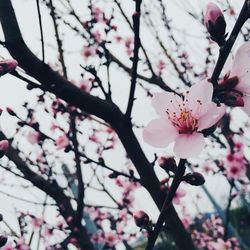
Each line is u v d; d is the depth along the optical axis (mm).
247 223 10000
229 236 8242
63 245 4293
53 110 4129
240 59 1516
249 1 1336
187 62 5578
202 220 8641
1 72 1860
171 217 3025
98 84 2992
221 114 1514
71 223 4188
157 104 1692
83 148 4367
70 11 4402
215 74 1503
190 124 1572
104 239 6801
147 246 1884
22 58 2660
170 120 1637
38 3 2500
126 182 6609
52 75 2768
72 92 2822
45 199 4852
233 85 1517
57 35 3701
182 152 1525
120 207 5168
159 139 1614
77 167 3934
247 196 5863
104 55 3242
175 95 1688
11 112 3715
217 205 7184
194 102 1584
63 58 3760
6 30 2604
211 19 1411
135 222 1955
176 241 3080
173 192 1722
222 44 1424
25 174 4105
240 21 1364
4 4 2570
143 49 4551
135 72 2705
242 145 5434
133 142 2988
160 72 5590
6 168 4008
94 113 2957
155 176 2980
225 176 5527
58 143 3887
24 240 4867
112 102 3021
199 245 8117
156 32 5152
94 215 6938
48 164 4523
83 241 4164
